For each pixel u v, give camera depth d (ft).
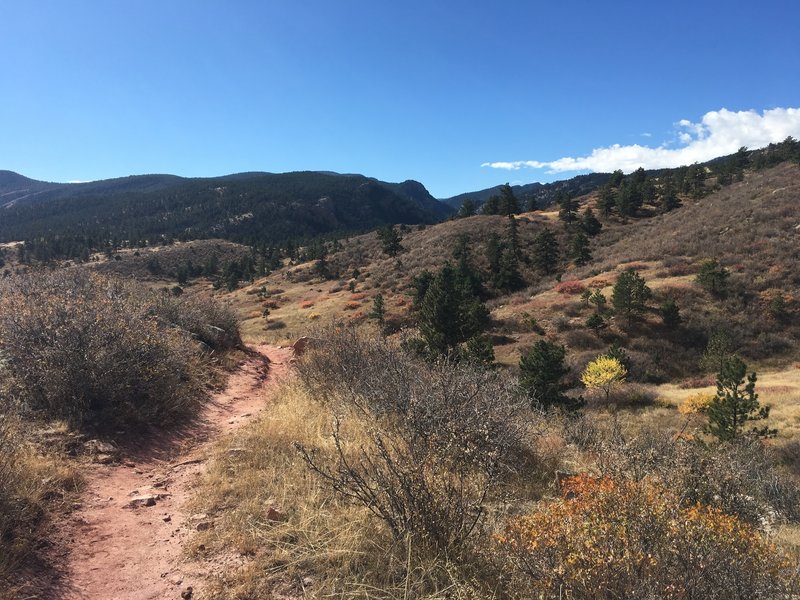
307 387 26.18
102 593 9.35
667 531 7.80
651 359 90.84
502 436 15.31
